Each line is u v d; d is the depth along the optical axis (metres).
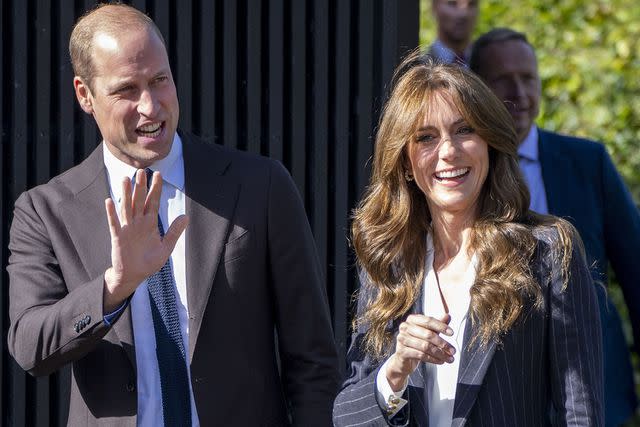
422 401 13.40
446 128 13.58
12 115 16.55
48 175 16.70
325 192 17.95
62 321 13.22
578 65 30.48
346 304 18.03
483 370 13.09
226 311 13.99
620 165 30.22
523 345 13.16
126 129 13.63
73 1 16.75
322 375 14.38
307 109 18.00
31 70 16.69
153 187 12.96
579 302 13.24
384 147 14.01
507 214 13.66
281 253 14.34
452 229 13.92
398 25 18.16
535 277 13.29
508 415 13.05
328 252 18.11
